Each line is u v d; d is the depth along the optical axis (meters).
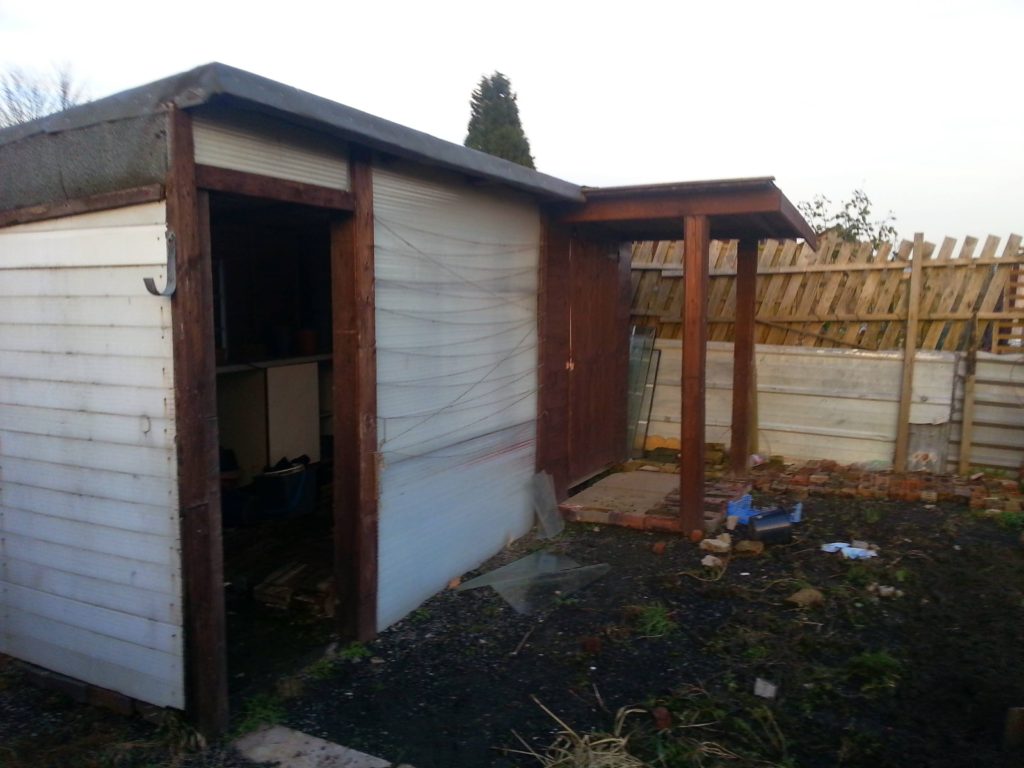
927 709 3.54
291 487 6.41
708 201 5.82
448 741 3.39
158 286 3.21
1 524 4.00
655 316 9.23
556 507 6.61
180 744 3.33
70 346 3.58
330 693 3.84
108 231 3.35
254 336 7.12
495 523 5.89
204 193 3.21
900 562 5.45
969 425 7.53
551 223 6.48
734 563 5.54
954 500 6.88
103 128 3.29
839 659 4.06
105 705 3.68
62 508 3.73
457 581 5.30
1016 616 4.55
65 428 3.65
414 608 4.86
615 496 7.03
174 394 3.24
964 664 3.97
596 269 7.52
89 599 3.69
